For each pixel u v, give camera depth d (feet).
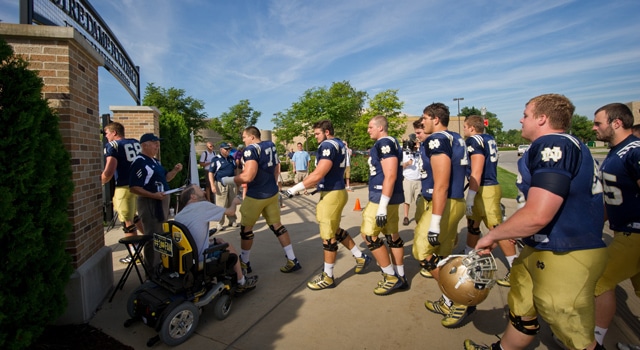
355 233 20.62
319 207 12.80
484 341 9.18
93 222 11.73
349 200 33.04
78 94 10.80
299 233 20.85
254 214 13.79
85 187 11.13
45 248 8.06
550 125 6.41
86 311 10.48
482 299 7.84
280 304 11.57
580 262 5.94
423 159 10.75
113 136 15.65
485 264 7.73
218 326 10.22
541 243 6.22
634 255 7.91
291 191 12.40
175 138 35.47
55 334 9.61
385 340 9.32
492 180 13.38
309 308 11.23
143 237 11.32
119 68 24.23
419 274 14.02
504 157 136.15
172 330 9.17
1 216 6.84
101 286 11.78
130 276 14.24
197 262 9.70
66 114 10.17
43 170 7.84
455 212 10.28
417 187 21.61
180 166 16.46
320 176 12.13
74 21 15.70
